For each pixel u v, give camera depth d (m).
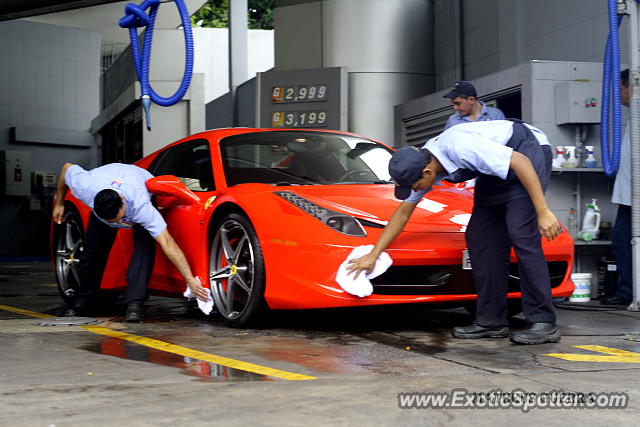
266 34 18.23
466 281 3.53
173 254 3.91
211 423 1.92
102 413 2.01
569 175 5.34
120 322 4.05
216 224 3.93
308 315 4.22
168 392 2.26
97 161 14.59
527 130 3.27
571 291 3.81
